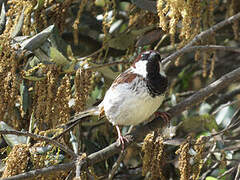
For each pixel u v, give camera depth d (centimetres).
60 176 769
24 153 734
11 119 843
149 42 958
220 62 1245
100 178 962
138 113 796
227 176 941
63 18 929
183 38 880
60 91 769
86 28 1055
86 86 779
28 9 854
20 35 904
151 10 906
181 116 1136
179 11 736
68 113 775
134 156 1084
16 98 802
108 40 946
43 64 806
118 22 1159
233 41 1298
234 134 1078
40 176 748
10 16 855
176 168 940
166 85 806
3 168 784
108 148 789
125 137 805
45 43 882
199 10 811
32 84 844
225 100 1148
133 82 790
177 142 845
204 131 987
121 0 1037
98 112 837
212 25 906
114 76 841
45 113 781
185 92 1135
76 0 1023
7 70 792
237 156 1080
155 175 784
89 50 1061
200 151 762
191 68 1218
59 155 793
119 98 793
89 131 1076
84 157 734
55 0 915
